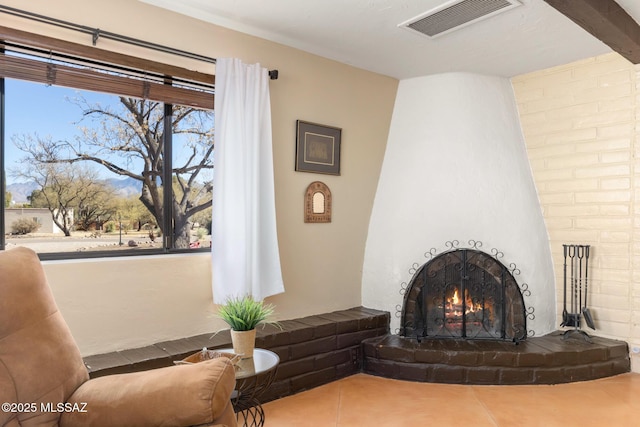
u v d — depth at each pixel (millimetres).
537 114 3590
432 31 2838
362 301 3643
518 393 2826
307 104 3207
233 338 2033
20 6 2115
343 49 3156
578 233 3400
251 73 2766
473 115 3520
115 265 2408
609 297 3268
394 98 3727
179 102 2596
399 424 2410
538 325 3389
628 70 3172
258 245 2762
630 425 2391
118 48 2406
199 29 2672
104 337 2365
